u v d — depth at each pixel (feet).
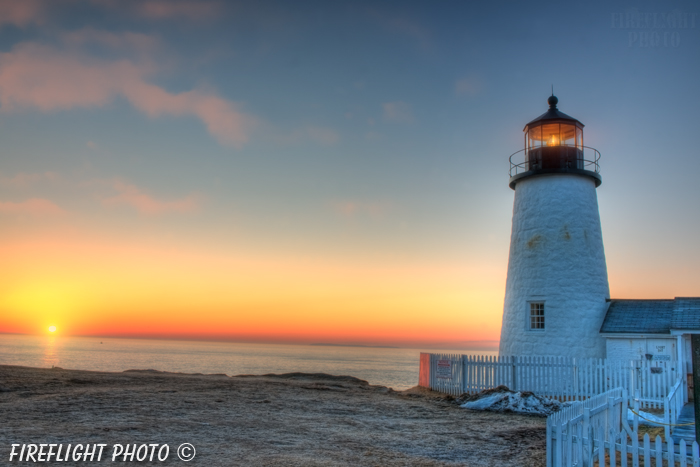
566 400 63.00
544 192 79.30
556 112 82.02
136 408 42.78
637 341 70.59
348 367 407.64
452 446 36.45
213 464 28.07
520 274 80.07
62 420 36.47
